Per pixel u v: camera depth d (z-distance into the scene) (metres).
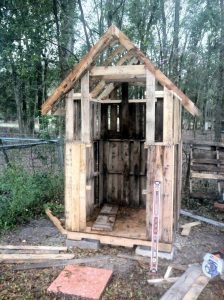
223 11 8.51
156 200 3.67
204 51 10.35
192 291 3.13
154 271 3.56
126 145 5.56
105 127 5.59
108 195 5.75
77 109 4.26
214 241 4.54
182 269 3.62
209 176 6.59
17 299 3.03
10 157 7.45
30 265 3.70
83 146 4.10
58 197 6.56
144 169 5.52
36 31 8.24
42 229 4.93
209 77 11.09
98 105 5.30
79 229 4.22
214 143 6.82
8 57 8.59
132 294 3.11
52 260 3.82
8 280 3.39
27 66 8.55
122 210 5.39
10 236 4.64
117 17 9.44
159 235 3.88
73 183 4.20
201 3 9.27
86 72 3.95
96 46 3.71
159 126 4.11
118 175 5.67
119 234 4.14
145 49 9.14
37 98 12.05
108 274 3.43
